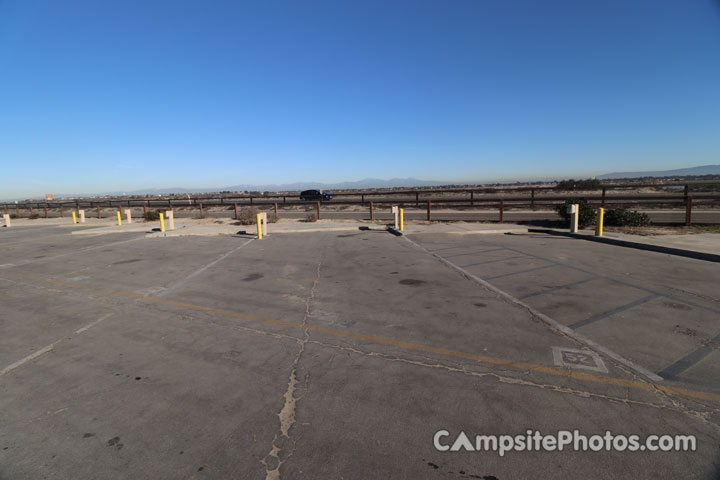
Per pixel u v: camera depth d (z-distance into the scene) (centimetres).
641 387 375
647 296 664
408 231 1669
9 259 1322
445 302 668
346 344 501
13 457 300
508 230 1603
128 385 411
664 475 261
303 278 883
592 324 544
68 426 340
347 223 2189
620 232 1420
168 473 278
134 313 665
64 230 2447
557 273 853
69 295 805
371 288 776
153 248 1449
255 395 382
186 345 515
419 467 276
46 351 511
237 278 905
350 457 289
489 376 405
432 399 364
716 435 302
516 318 578
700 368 410
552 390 374
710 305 609
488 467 274
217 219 2841
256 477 271
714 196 1553
